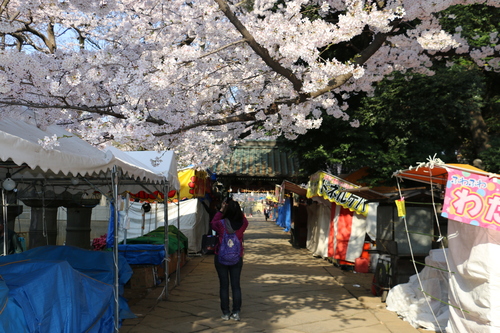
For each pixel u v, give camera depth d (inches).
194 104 221.6
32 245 373.7
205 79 223.3
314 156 423.2
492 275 176.9
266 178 675.4
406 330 223.3
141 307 274.5
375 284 309.0
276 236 919.0
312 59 178.5
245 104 251.1
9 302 139.7
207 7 198.1
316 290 331.3
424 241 283.6
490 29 361.7
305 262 499.5
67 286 165.6
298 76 212.1
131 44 201.5
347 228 438.3
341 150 409.1
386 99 377.7
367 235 439.8
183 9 212.5
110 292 208.5
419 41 200.8
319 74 184.9
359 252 427.8
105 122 197.2
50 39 296.8
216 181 650.8
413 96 373.4
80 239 417.7
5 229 278.4
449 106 367.2
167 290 300.2
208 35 217.3
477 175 169.9
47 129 191.8
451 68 360.8
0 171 246.8
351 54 413.1
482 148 396.2
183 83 214.1
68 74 169.5
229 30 213.6
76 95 187.2
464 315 194.7
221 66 223.8
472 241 186.4
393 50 244.5
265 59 186.4
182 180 503.8
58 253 237.6
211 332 218.8
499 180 166.2
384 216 304.3
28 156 143.7
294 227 710.5
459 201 171.0
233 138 307.4
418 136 410.6
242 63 230.5
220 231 245.9
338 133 408.2
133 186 322.0
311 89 187.8
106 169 198.8
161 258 343.9
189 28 221.1
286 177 652.1
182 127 223.1
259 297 304.8
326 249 502.9
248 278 385.4
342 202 415.8
